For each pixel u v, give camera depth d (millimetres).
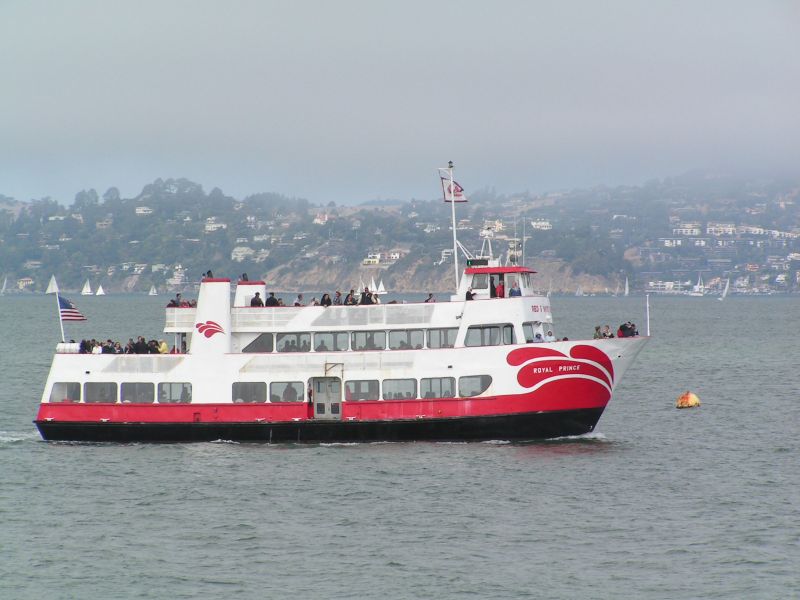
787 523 95250
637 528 94000
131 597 79250
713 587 80750
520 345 123250
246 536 92250
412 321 124688
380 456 118625
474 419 123250
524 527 94250
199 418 125125
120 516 98125
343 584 81438
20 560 86625
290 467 114438
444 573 83500
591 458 119562
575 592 79875
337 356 123812
